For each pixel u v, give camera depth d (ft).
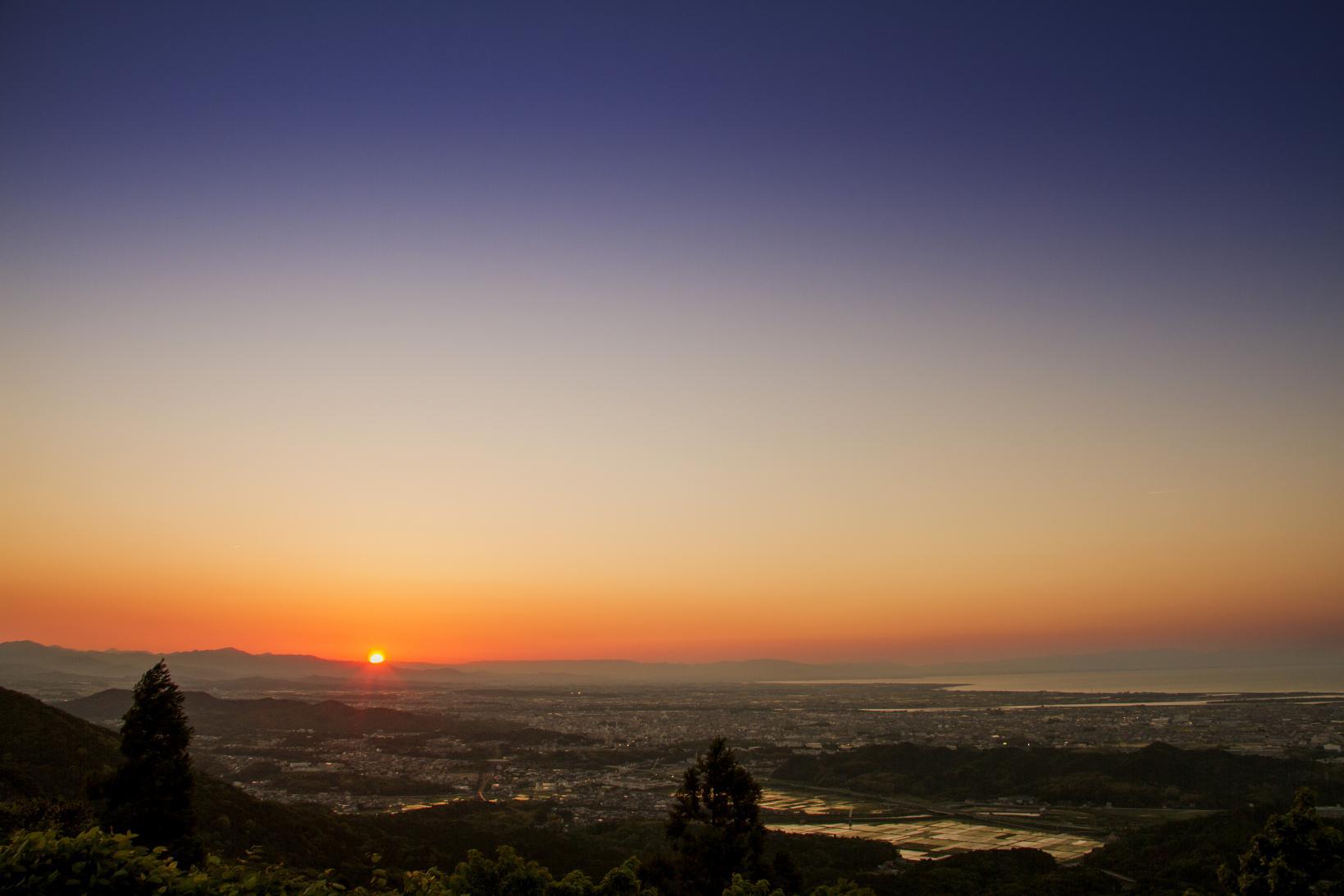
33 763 112.88
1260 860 54.80
